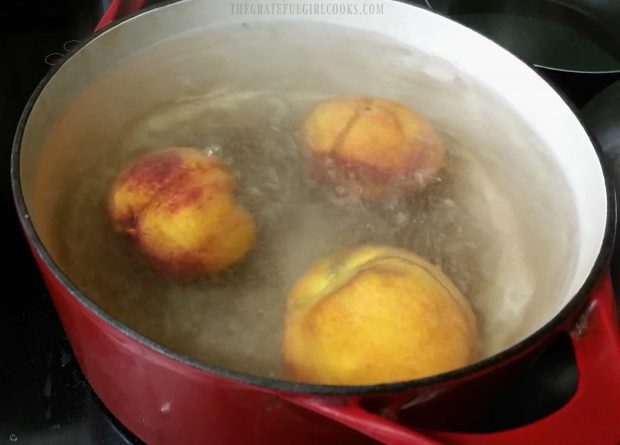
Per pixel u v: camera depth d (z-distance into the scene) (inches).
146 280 9.9
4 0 15.5
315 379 8.5
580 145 10.9
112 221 10.4
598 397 8.2
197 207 10.1
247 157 11.6
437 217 11.2
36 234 8.2
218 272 10.1
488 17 16.9
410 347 8.4
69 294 7.8
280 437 8.5
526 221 11.2
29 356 11.8
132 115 12.2
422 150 11.7
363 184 11.3
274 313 9.7
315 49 13.7
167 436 9.8
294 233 10.6
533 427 8.0
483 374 7.6
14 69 14.8
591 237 9.7
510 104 12.3
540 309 9.8
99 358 9.0
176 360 7.4
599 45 16.2
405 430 7.1
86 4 15.9
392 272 9.2
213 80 13.1
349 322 8.6
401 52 13.3
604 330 8.6
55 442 11.0
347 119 11.7
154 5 12.1
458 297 9.6
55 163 10.5
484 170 11.9
